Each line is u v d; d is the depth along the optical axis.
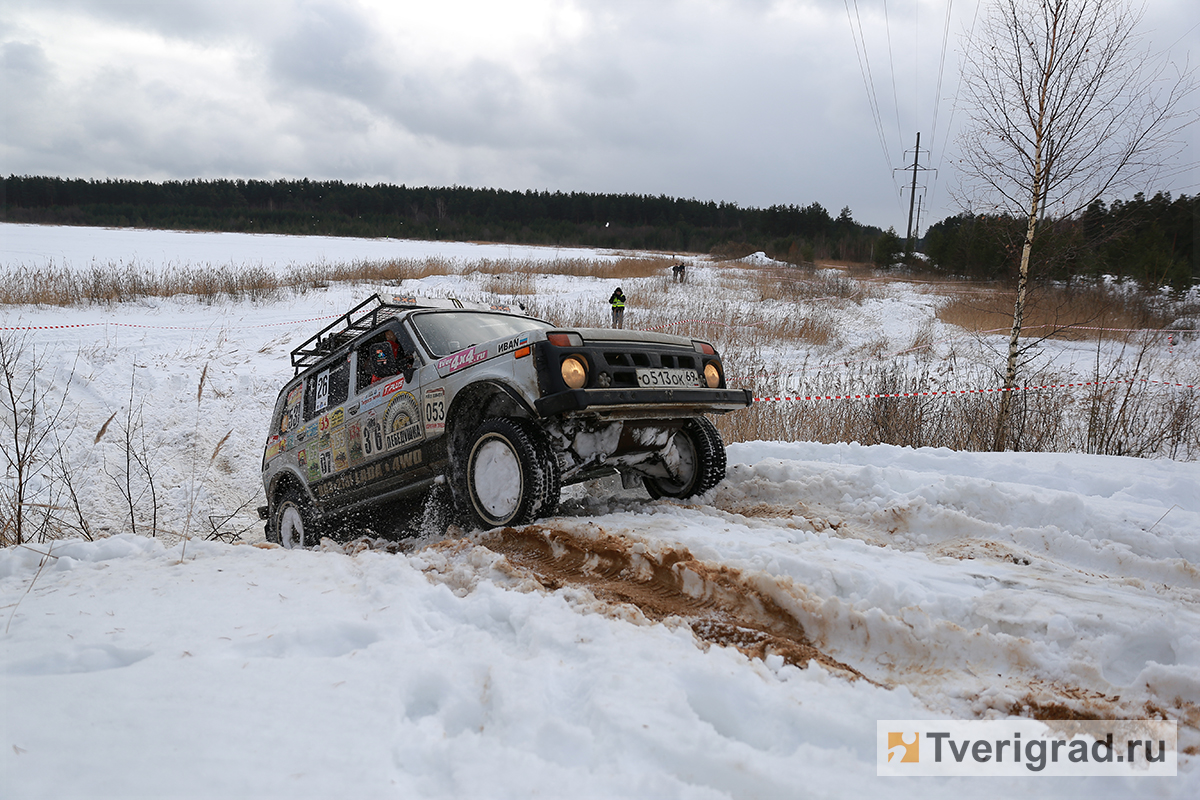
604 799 1.70
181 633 2.63
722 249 67.56
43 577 3.51
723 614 3.13
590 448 4.54
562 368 4.07
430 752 1.90
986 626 2.84
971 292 29.73
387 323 5.35
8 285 19.42
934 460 5.84
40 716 1.89
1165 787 1.90
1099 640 2.60
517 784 1.75
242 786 1.64
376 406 5.29
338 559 3.81
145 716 1.93
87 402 10.58
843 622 2.90
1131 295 22.69
